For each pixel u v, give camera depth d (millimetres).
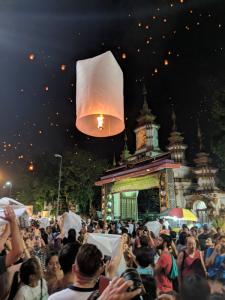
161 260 4312
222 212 19969
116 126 3178
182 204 22875
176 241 8070
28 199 51875
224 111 20109
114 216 31406
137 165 28109
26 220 10328
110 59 2760
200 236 8648
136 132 35156
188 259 4484
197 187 24234
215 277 4719
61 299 1898
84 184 39500
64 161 41469
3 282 3080
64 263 2963
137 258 3910
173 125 27953
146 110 33969
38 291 3133
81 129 3078
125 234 4898
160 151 31500
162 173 23203
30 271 3068
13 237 2746
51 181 46938
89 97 2652
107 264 2926
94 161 40312
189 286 2131
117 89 2742
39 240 6906
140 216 37812
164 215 13172
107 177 31766
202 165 23047
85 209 38875
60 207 41125
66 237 6684
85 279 2029
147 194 41250
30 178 49750
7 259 2670
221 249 4945
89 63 2781
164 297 2332
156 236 9234
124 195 32562
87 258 2041
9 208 2834
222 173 24688
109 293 1010
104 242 4543
